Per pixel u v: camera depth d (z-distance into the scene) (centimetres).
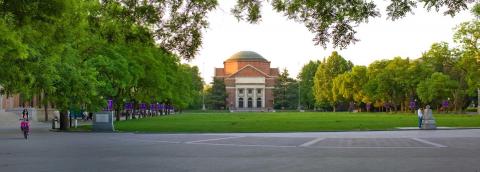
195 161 1775
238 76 19500
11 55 2162
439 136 3238
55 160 1822
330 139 2978
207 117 8381
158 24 1653
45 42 1956
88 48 4550
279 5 1466
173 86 7800
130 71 5184
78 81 4075
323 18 1423
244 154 2036
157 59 5803
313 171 1490
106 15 1658
